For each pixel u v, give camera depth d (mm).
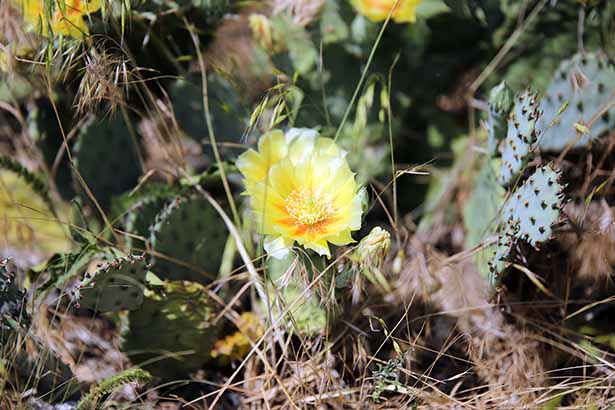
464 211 1358
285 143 1234
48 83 1270
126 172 1366
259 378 1262
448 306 1311
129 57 1268
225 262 1326
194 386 1280
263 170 1232
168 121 1388
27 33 1284
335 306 1242
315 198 1215
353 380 1273
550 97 1297
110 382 1199
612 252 1282
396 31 1343
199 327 1256
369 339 1295
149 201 1311
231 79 1308
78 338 1307
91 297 1210
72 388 1237
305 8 1324
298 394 1254
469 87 1393
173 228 1283
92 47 1243
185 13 1339
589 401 1230
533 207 1202
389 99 1319
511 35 1381
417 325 1305
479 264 1295
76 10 1256
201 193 1299
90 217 1355
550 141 1297
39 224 1388
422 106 1393
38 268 1316
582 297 1310
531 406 1227
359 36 1324
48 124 1383
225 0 1337
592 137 1268
